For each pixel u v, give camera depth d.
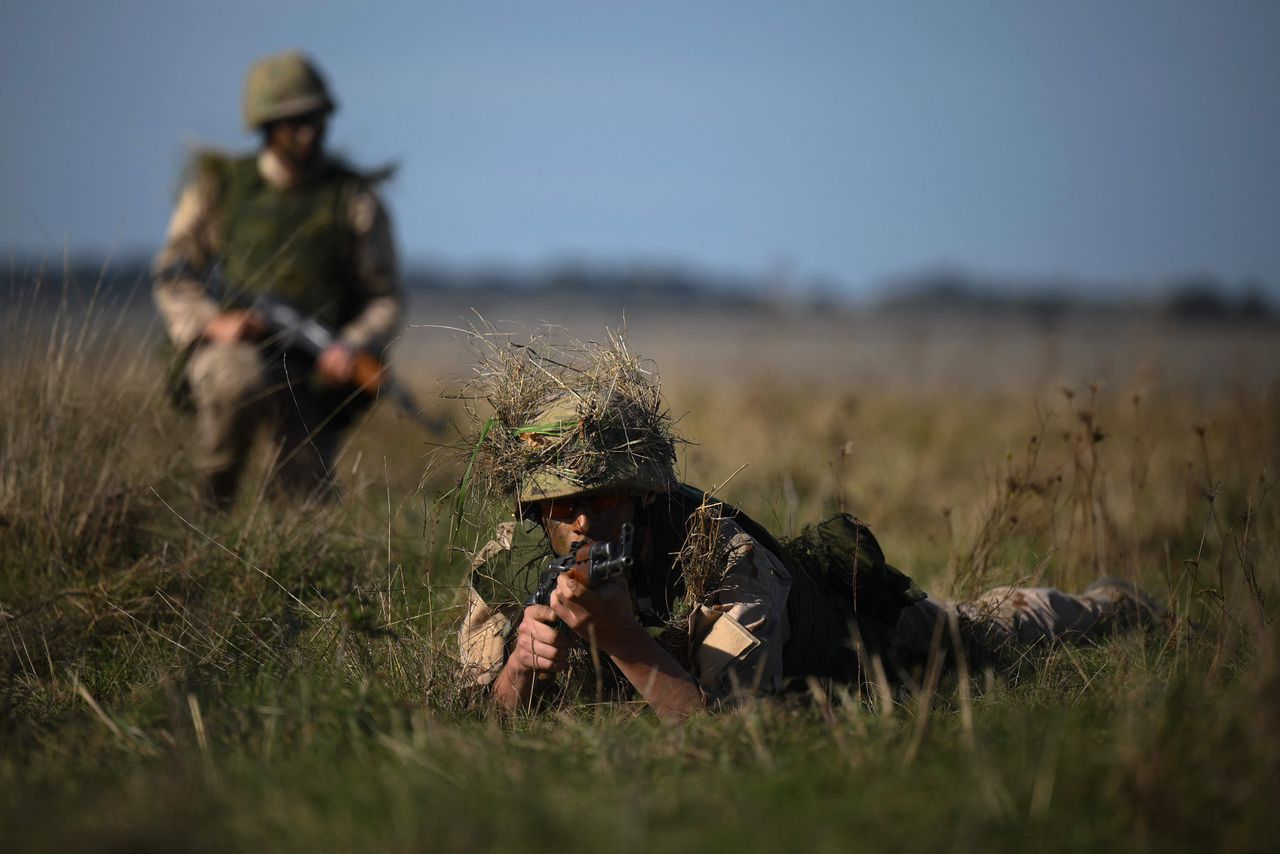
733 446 31.23
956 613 14.80
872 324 199.12
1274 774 9.45
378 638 14.19
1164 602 17.33
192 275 22.38
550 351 13.21
